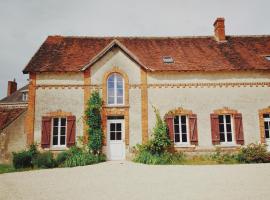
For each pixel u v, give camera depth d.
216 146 17.23
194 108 17.59
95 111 17.11
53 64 17.88
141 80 17.70
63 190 9.17
